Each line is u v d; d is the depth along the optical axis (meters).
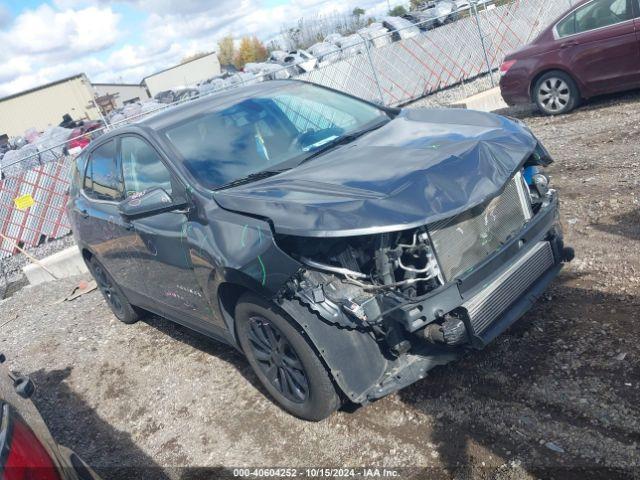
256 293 3.24
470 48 14.96
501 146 3.37
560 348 3.40
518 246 3.21
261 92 4.71
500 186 3.10
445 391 3.38
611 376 3.08
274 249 3.04
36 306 8.00
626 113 7.70
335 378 3.09
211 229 3.46
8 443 2.08
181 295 4.17
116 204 4.77
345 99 4.80
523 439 2.87
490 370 3.42
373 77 14.24
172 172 3.93
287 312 3.08
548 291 4.00
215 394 4.25
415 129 3.89
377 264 2.95
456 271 3.00
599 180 5.63
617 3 7.88
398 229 2.78
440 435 3.08
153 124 4.41
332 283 3.04
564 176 6.03
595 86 8.32
